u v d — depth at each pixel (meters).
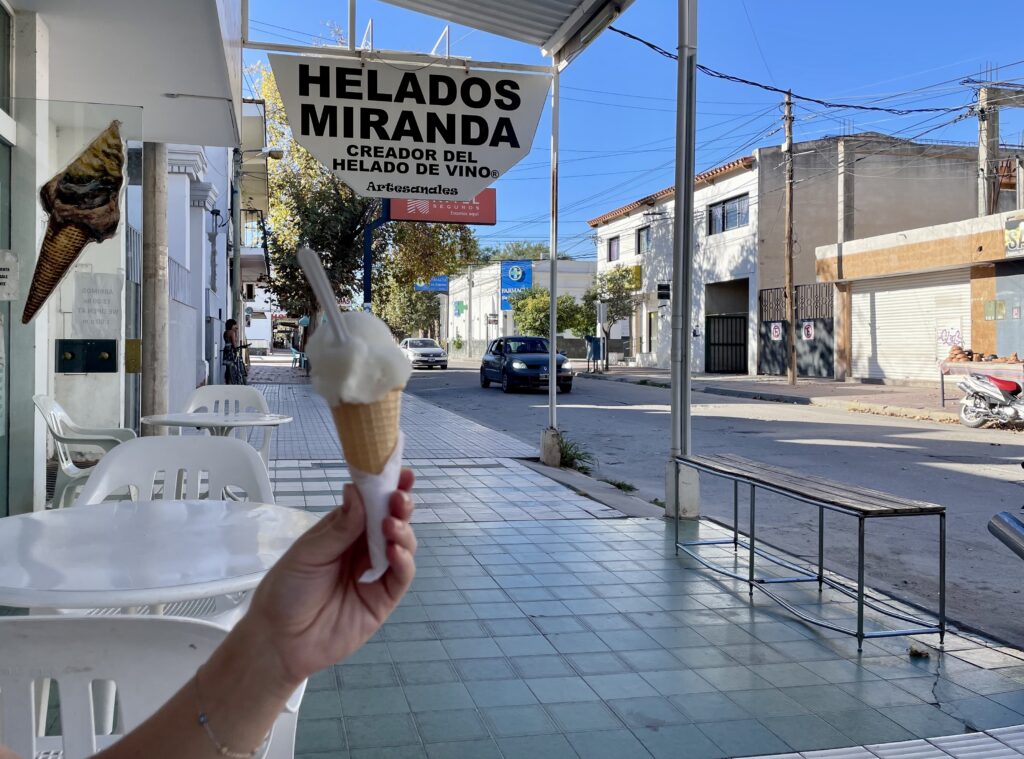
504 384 23.52
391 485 0.85
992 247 19.61
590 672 3.90
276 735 1.99
